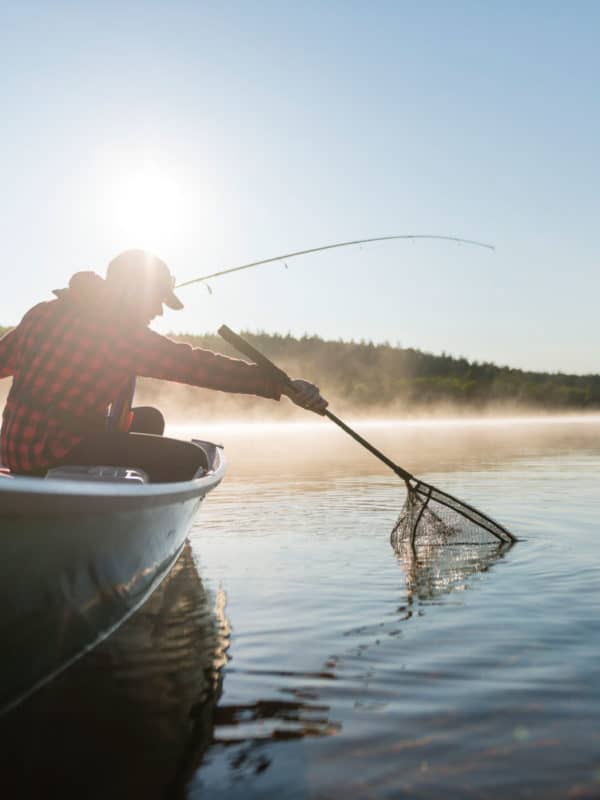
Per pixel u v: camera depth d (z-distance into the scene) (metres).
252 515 5.77
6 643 2.12
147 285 3.24
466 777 1.81
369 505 6.27
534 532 5.01
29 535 2.03
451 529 4.69
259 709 2.23
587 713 2.15
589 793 1.73
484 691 2.33
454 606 3.30
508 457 11.45
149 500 2.62
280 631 2.97
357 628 3.01
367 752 1.95
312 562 4.21
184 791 1.76
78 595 2.47
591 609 3.21
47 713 2.20
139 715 2.19
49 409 2.93
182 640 2.85
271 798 1.73
